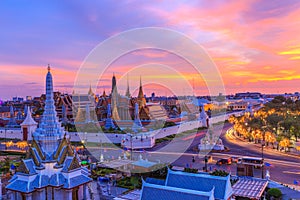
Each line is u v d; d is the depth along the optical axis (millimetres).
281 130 119125
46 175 53344
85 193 57094
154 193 43656
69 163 54688
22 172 52438
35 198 52094
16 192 53031
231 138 139250
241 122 149250
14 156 105000
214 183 45750
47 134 56750
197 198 40562
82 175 56500
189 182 47562
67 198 52969
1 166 86312
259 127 125312
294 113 161000
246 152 105375
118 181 71125
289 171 80188
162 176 71688
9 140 134125
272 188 60688
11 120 160250
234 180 67750
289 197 59531
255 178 71562
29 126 132000
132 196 59469
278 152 104375
